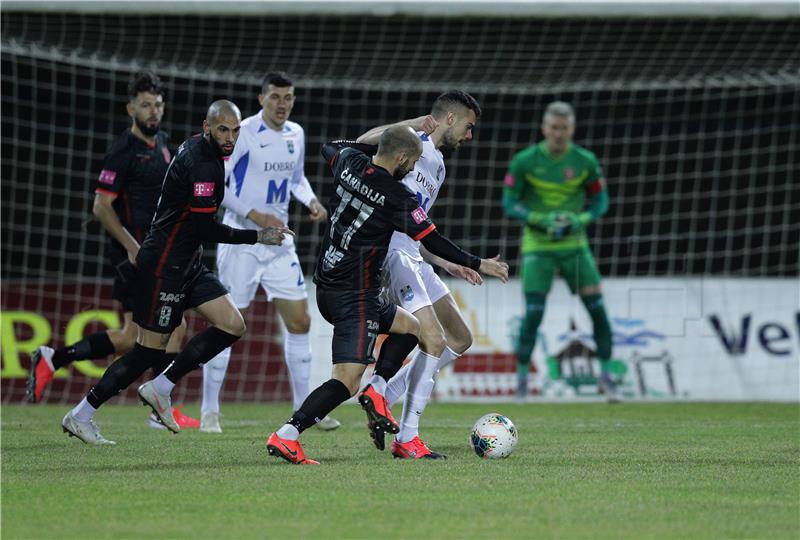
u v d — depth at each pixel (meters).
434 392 41.25
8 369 39.66
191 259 22.27
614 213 51.94
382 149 19.78
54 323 40.34
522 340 39.97
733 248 51.47
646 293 41.75
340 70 51.47
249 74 49.31
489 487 17.19
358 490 16.83
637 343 41.59
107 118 49.97
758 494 16.62
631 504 15.66
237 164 28.83
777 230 51.19
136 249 25.92
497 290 41.75
